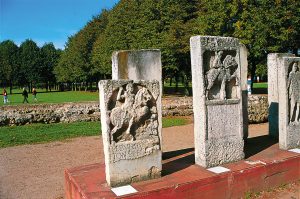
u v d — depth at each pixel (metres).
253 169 6.96
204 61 7.27
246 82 9.73
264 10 24.41
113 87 6.11
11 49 65.81
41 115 17.86
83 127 16.67
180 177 6.45
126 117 6.16
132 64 8.12
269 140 9.86
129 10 35.41
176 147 11.80
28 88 71.06
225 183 6.57
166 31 30.39
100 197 5.51
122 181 6.12
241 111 7.66
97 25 51.69
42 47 73.75
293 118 8.64
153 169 6.41
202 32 28.17
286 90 8.34
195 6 31.11
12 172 9.62
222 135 7.34
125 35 35.56
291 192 7.10
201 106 7.15
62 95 48.66
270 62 10.53
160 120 6.64
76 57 52.81
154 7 30.91
